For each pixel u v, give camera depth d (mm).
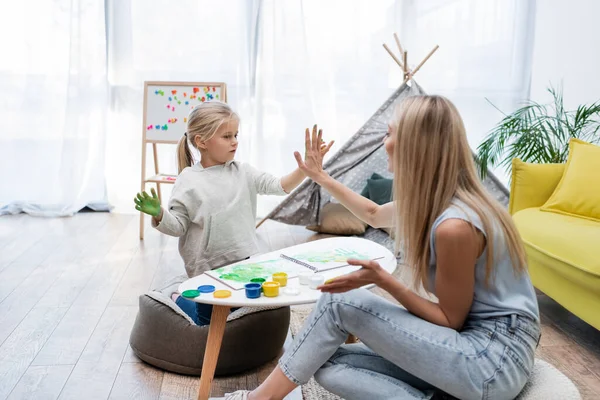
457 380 1244
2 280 2830
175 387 1864
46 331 2260
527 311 1312
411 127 1320
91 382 1881
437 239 1266
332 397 1780
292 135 4348
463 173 1336
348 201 1754
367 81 4324
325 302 1368
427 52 4312
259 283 1586
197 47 4223
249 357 1951
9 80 4148
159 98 3830
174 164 4305
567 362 2084
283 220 3812
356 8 4246
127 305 2551
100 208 4398
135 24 4176
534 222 2613
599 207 2570
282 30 4219
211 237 2055
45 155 4242
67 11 4117
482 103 4367
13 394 1790
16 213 4238
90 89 4199
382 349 1324
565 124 3451
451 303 1294
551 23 4016
